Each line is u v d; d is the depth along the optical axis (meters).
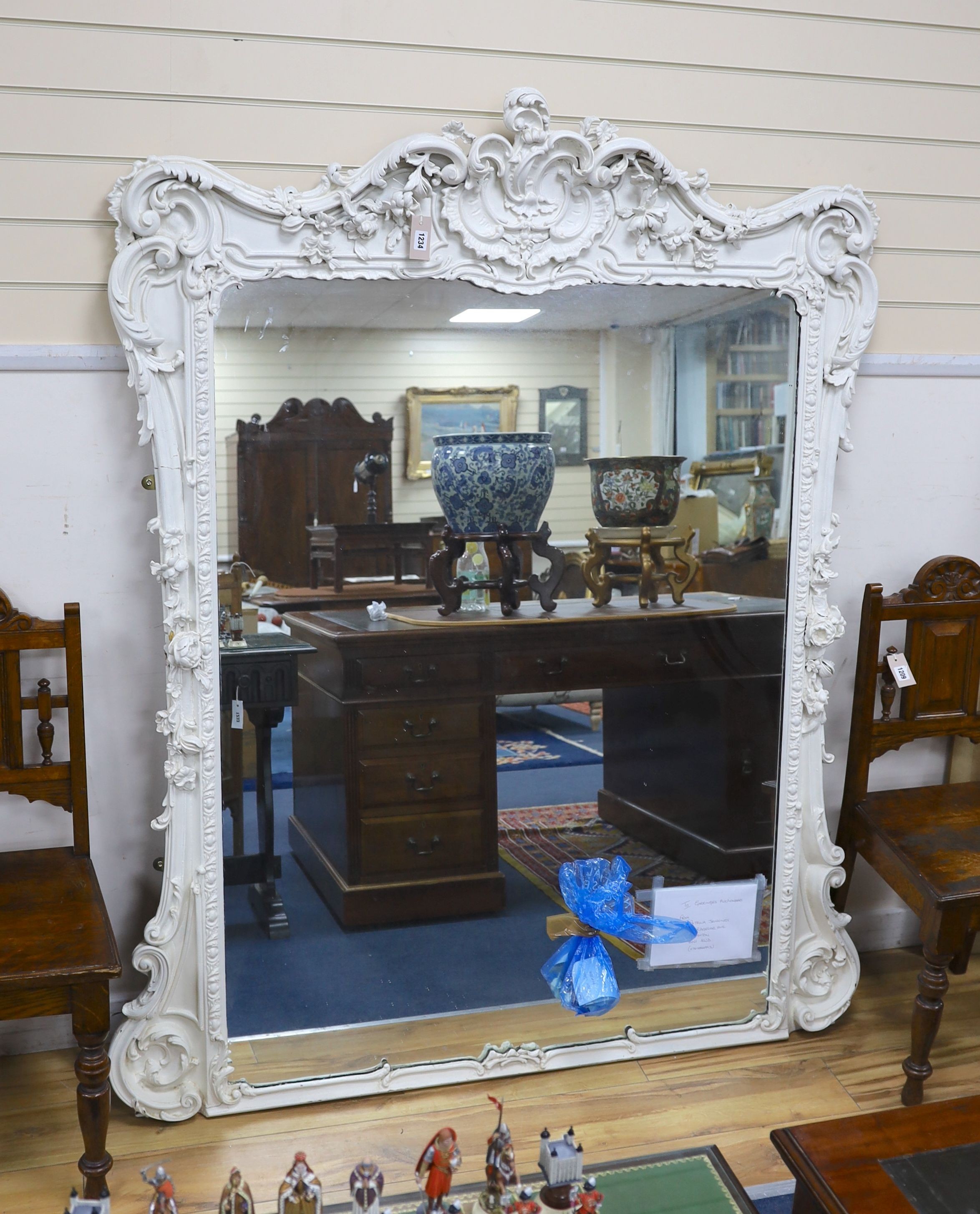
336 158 2.08
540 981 2.26
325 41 2.04
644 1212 1.46
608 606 2.26
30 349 2.01
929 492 2.55
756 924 2.35
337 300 2.03
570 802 2.28
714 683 2.31
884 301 2.44
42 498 2.07
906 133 2.38
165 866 2.06
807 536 2.27
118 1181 1.88
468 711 2.21
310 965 2.16
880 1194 1.36
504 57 2.13
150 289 1.92
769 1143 1.98
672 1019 2.32
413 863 2.21
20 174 1.96
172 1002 2.08
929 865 2.13
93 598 2.13
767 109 2.28
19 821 2.16
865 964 2.66
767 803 2.35
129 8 1.95
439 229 2.04
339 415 2.06
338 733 2.15
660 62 2.21
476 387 2.12
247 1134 2.02
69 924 1.83
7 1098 2.09
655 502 2.24
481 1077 2.19
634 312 2.17
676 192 2.13
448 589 2.18
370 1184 1.39
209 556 1.99
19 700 2.03
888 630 2.59
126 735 2.18
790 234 2.20
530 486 2.17
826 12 2.29
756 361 2.24
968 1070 2.22
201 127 2.01
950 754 2.70
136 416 2.09
